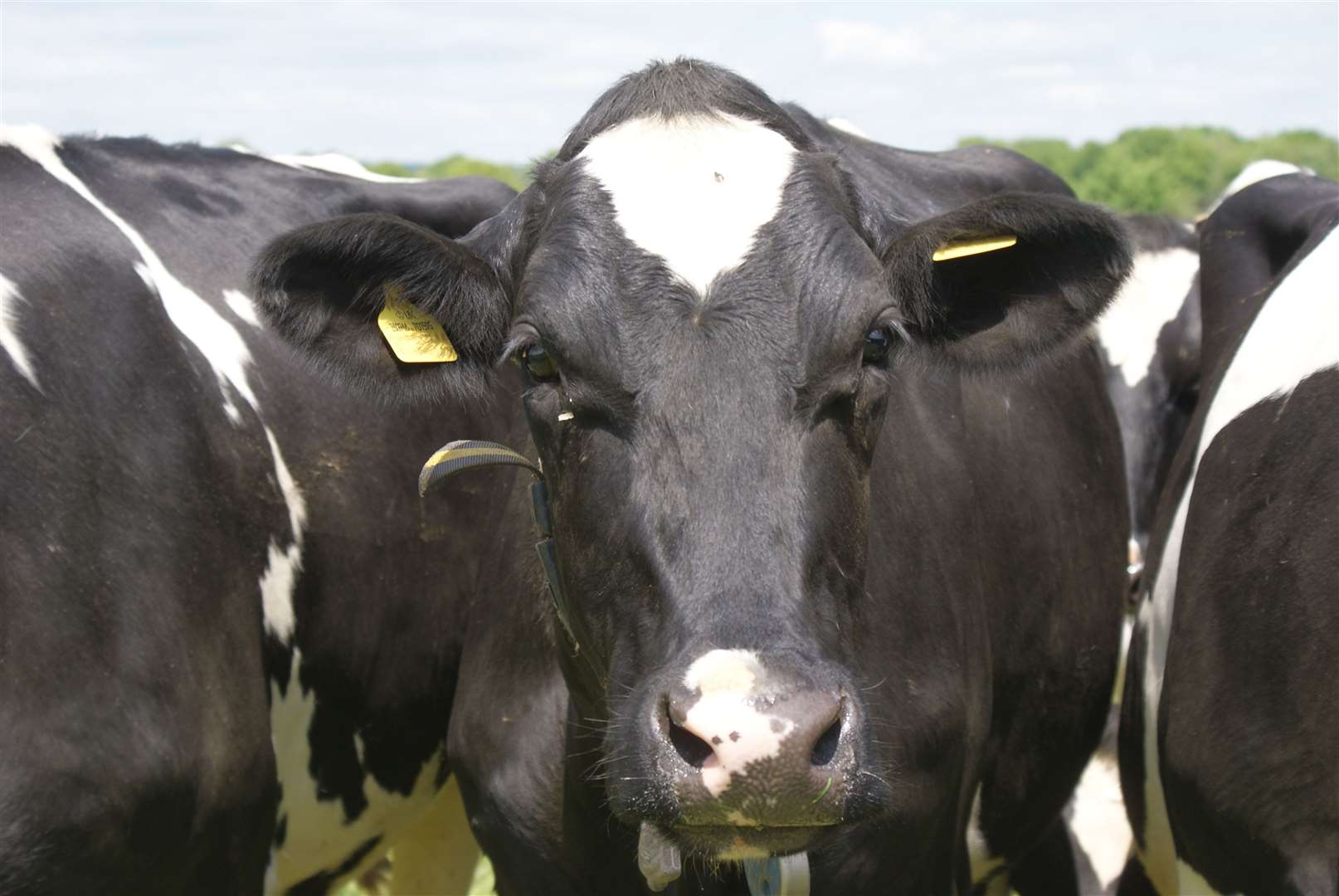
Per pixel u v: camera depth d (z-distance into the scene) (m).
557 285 3.98
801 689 3.41
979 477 5.44
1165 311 8.74
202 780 4.70
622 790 3.62
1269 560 4.48
